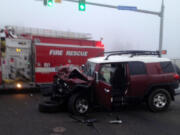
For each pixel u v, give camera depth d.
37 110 6.36
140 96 6.17
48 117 5.60
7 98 8.37
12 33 9.51
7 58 8.81
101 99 5.67
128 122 5.32
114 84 6.17
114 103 6.07
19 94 9.38
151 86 6.22
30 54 9.34
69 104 5.72
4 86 8.71
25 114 5.88
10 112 6.10
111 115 5.97
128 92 6.08
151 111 6.40
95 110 6.45
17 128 4.70
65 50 9.84
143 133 4.55
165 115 6.04
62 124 5.04
